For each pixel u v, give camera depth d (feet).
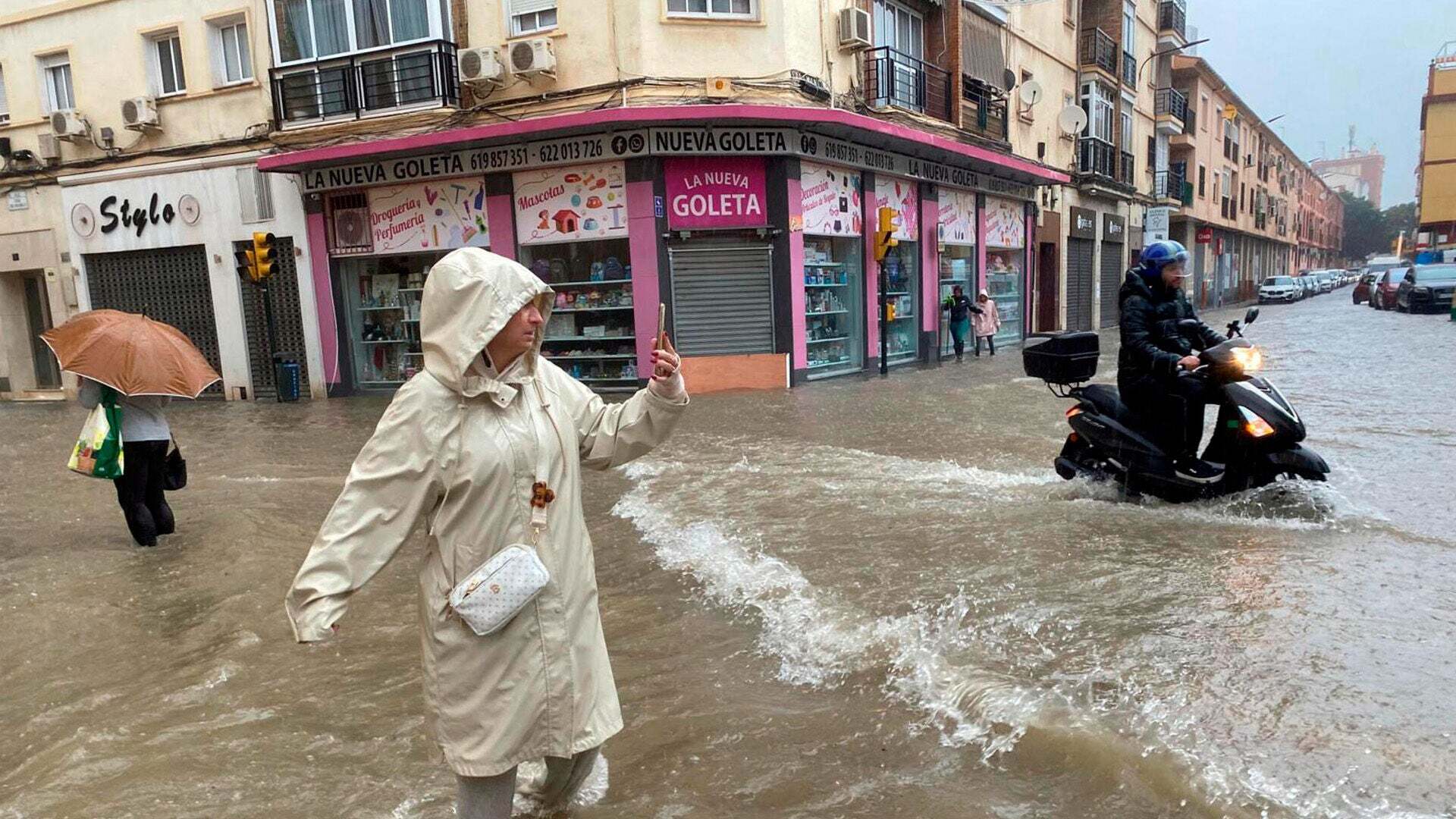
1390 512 17.85
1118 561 15.34
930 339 64.80
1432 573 14.10
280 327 58.75
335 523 7.12
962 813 8.29
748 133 48.42
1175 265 19.69
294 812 9.14
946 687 10.77
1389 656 10.94
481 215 51.67
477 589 7.11
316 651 13.75
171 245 60.34
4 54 62.59
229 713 11.65
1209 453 20.01
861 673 11.55
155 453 20.84
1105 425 20.08
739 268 50.16
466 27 50.49
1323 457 23.04
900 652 11.93
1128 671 10.84
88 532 22.34
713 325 50.11
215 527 22.09
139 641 14.67
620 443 8.42
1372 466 21.89
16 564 19.39
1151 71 112.88
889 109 57.41
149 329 20.08
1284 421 17.70
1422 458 22.58
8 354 67.05
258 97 56.39
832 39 53.16
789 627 13.35
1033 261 82.38
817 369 53.78
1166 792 8.22
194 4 57.06
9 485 29.43
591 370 51.42
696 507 21.58
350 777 9.82
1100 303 100.89
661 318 8.34
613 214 48.80
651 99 47.47
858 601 14.08
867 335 57.11
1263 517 17.92
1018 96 77.00
